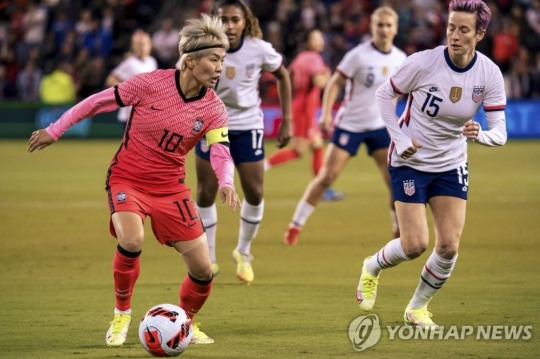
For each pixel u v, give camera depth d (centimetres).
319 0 10988
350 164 8212
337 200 5688
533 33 10462
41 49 10731
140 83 2272
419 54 2525
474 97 2502
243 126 3266
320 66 5700
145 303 2873
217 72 2250
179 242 2317
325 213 5134
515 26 10312
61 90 10306
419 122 2539
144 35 5700
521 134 10269
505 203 5431
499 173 7156
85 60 10412
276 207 5362
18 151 9031
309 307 2825
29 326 2556
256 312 2755
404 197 2552
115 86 2288
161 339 2177
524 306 2805
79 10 11106
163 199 2320
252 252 3903
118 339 2327
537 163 7944
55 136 2300
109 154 8719
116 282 2312
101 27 10781
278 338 2427
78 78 10431
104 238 4228
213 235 3353
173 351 2188
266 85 10081
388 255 2567
